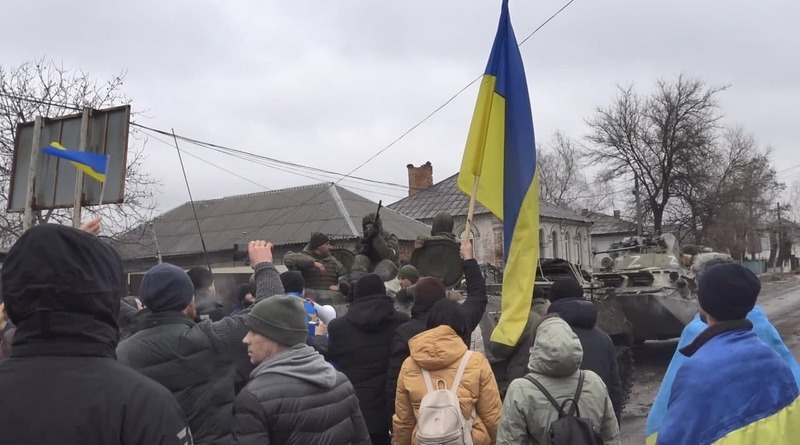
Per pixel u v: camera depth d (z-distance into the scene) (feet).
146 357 10.27
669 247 51.75
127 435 5.50
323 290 24.12
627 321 37.68
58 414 5.35
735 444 7.63
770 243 195.62
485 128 19.29
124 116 18.76
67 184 19.53
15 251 5.73
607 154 129.90
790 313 72.79
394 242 28.55
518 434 12.20
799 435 7.73
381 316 15.99
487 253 104.37
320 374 10.32
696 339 8.84
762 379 7.89
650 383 39.32
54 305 5.59
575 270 39.70
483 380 13.46
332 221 83.46
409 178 118.01
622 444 25.96
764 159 136.87
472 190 18.90
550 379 12.41
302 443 9.84
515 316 17.69
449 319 13.75
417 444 12.55
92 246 5.90
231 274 45.98
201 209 99.91
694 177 124.47
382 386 15.92
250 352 10.53
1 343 11.90
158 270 10.91
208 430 10.71
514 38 19.67
